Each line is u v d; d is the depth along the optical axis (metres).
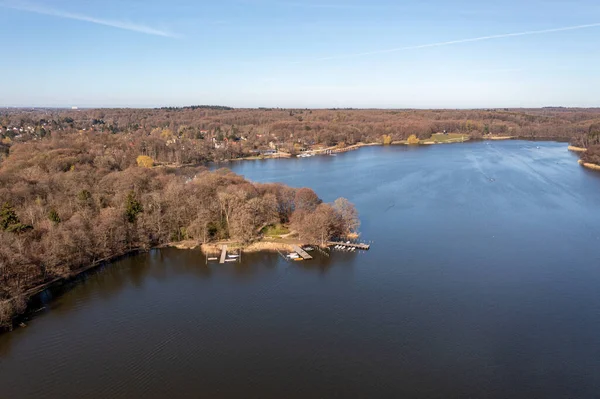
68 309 123.25
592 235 172.88
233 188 189.62
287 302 125.25
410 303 122.94
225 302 126.06
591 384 90.94
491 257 152.75
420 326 111.56
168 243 170.50
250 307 122.81
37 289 131.38
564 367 95.94
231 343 105.69
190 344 105.50
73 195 191.75
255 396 87.81
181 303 126.06
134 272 147.62
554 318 114.25
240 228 168.12
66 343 106.69
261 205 182.38
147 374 94.75
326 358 99.56
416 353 101.06
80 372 95.81
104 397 88.12
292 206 199.62
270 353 101.62
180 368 96.75
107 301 127.88
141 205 175.12
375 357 99.75
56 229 147.00
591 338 105.75
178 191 183.62
